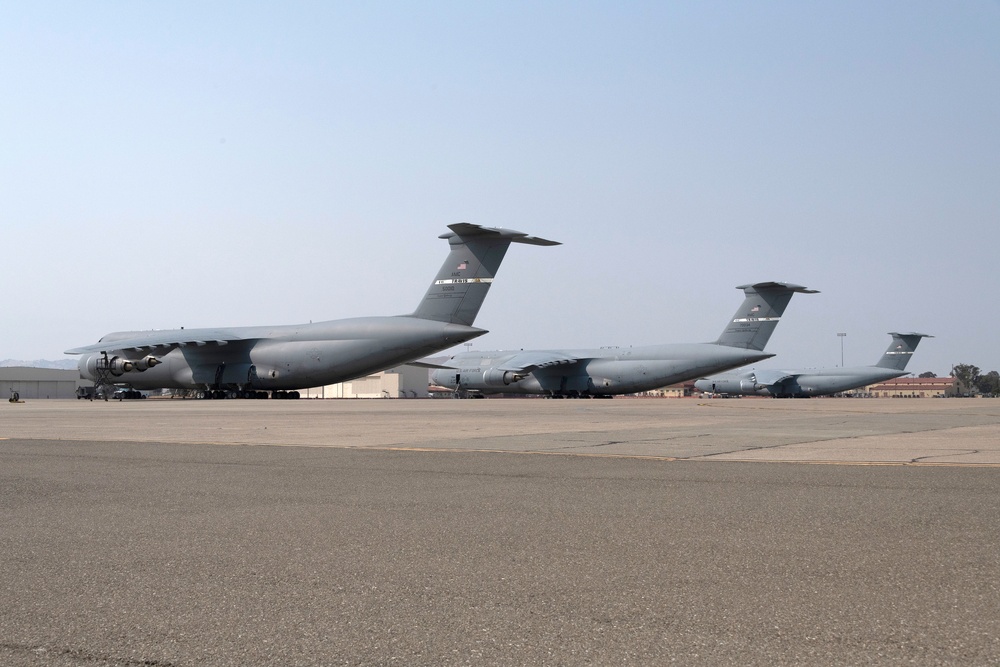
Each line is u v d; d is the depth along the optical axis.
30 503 8.10
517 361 67.94
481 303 52.62
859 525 6.72
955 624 4.11
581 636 3.98
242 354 57.75
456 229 51.59
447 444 15.05
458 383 70.88
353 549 5.91
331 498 8.35
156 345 56.78
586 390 68.00
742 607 4.42
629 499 8.20
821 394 96.50
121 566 5.43
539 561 5.51
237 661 3.70
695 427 20.36
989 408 37.56
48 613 4.41
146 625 4.20
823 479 9.69
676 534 6.40
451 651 3.80
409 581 5.01
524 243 52.22
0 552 5.87
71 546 6.05
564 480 9.72
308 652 3.80
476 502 8.05
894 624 4.12
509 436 17.17
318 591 4.79
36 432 19.00
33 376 91.19
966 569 5.21
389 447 14.41
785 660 3.66
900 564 5.36
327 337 55.31
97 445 15.02
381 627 4.14
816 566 5.32
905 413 30.50
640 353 66.19
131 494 8.68
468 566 5.38
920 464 11.34
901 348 94.38
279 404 45.94
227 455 13.00
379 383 111.06
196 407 40.03
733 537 6.27
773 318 63.97
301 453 13.30
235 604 4.54
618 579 5.02
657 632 4.03
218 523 6.97
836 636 3.95
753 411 32.66
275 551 5.86
